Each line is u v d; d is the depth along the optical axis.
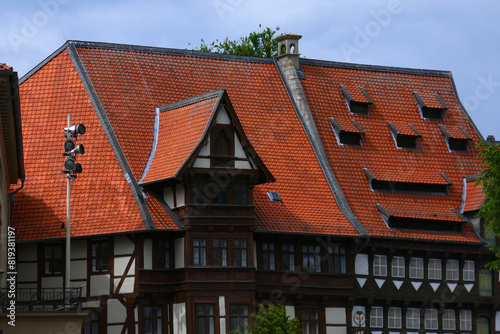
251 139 71.44
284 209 68.44
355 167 73.94
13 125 49.88
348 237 69.19
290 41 78.00
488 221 66.12
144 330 63.56
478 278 74.38
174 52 74.06
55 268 64.25
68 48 71.31
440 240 72.69
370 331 70.50
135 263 63.25
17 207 64.88
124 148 67.00
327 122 75.50
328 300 69.06
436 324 72.81
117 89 70.06
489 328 74.62
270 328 60.41
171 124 68.25
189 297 63.25
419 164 76.19
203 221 64.00
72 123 68.25
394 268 71.75
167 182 65.00
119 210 64.12
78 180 65.75
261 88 75.19
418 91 80.50
